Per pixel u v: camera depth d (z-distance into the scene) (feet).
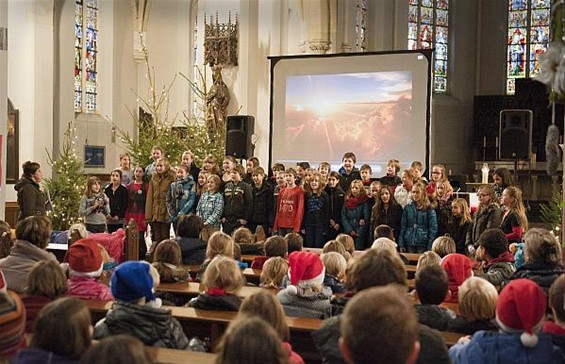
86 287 17.22
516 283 11.27
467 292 13.92
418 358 9.72
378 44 74.59
